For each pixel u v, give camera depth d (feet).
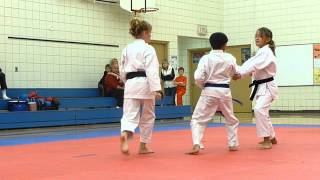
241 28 59.36
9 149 22.95
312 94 54.08
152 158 17.95
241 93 58.95
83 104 41.27
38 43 40.75
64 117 38.24
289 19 55.67
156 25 51.60
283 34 56.18
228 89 19.61
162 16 52.34
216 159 17.34
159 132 32.30
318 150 19.89
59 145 24.63
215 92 19.26
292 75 55.47
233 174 13.78
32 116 36.11
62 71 42.60
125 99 18.60
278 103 56.54
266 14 57.41
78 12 44.01
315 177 13.05
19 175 14.48
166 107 46.24
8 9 38.68
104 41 46.37
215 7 59.67
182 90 50.88
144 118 19.15
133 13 48.73
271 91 21.07
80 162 17.38
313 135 27.53
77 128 37.40
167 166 15.72
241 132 30.58
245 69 20.59
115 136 30.30
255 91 21.43
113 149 22.00
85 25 44.62
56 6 42.19
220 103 19.52
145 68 18.38
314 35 53.88
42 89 40.42
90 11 45.09
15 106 35.91
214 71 19.33
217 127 36.09
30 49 40.16
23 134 32.58
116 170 15.08
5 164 17.29
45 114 36.96
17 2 39.29
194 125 19.52
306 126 35.73
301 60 54.85
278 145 22.13
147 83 18.45
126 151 18.25
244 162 16.39
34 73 40.42
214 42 19.44
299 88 55.01
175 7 53.98
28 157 19.48
